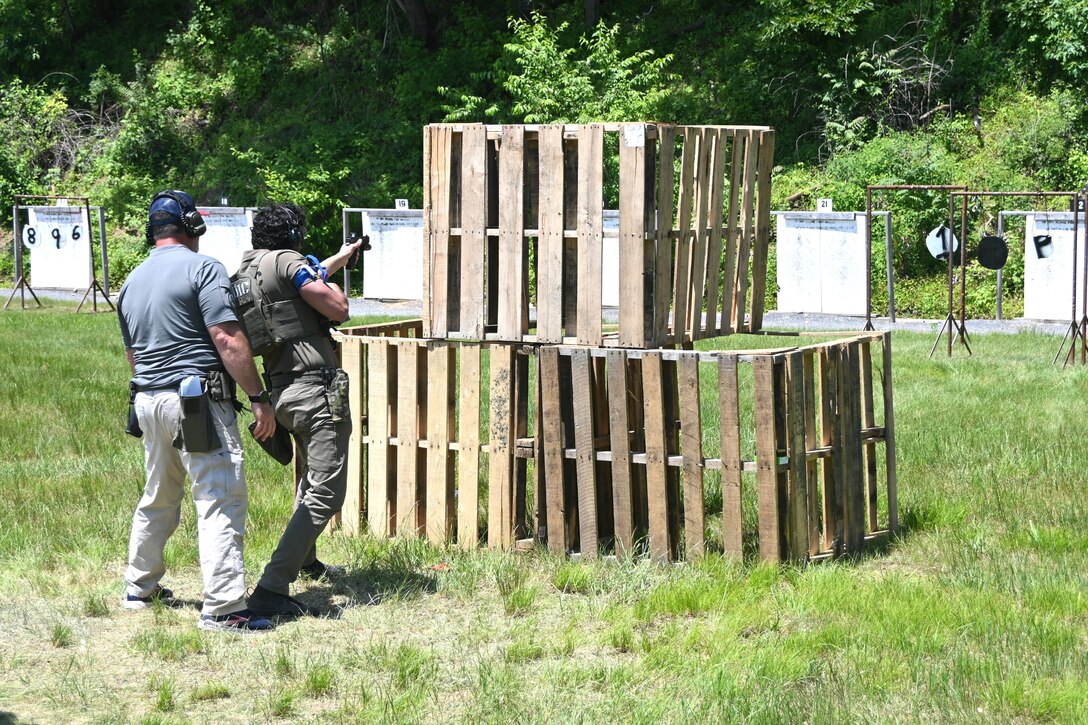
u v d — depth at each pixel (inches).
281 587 209.8
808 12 903.1
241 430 362.9
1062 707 164.4
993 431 352.5
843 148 874.8
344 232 751.7
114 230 1060.5
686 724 160.4
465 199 242.7
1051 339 590.2
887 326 676.1
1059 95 836.0
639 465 253.8
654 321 233.5
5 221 1117.7
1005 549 246.8
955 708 164.9
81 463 331.6
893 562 243.3
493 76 1026.1
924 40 911.0
